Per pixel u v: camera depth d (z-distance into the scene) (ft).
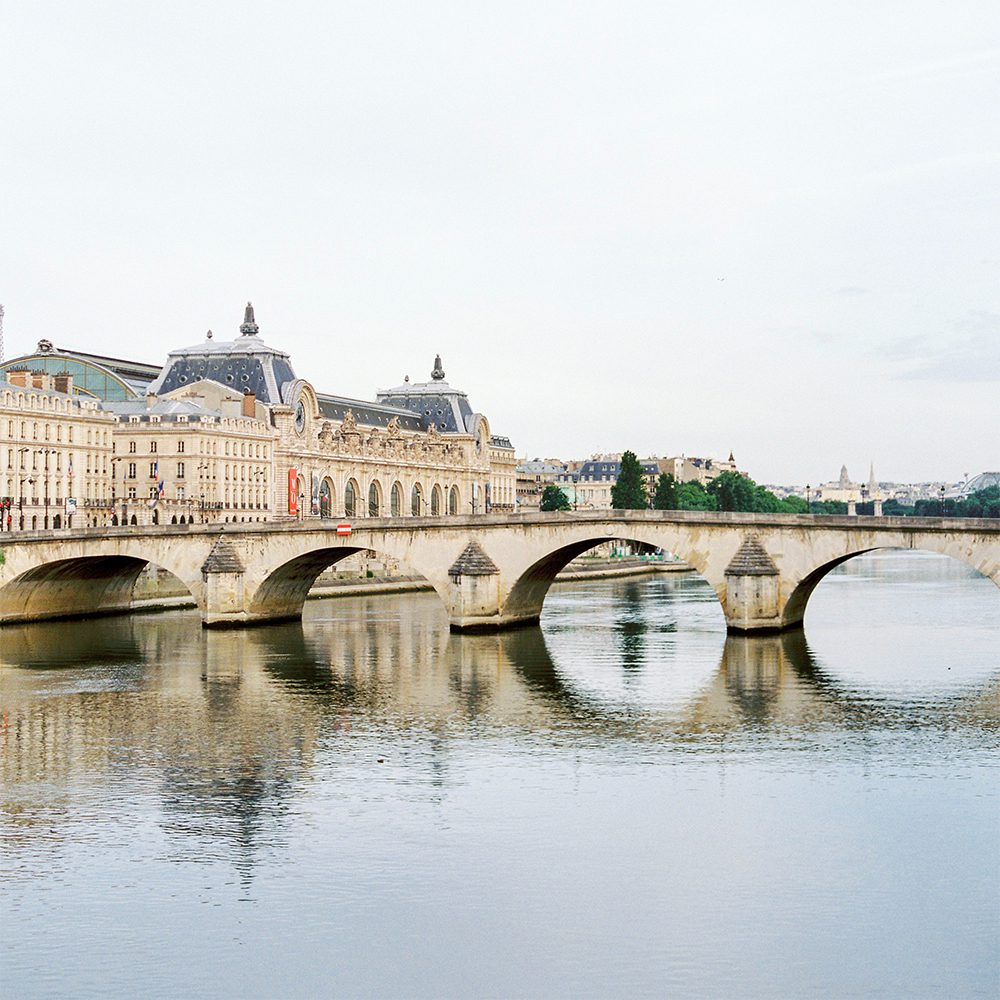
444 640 534.78
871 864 252.42
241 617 570.05
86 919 230.07
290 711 385.50
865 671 443.32
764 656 477.77
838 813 281.33
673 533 522.06
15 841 266.98
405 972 211.20
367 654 495.00
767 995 204.23
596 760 325.62
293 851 260.62
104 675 445.37
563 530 539.70
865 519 488.02
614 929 225.35
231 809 286.87
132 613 646.33
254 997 204.44
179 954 217.15
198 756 331.98
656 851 259.80
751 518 511.40
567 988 206.49
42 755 333.62
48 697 406.21
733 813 281.74
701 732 354.33
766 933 223.71
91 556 570.87
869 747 335.26
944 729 354.13
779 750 333.62
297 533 567.59
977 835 267.39
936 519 473.26
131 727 364.38
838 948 218.59
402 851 260.42
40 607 595.06
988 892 239.50
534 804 289.12
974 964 212.84
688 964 213.25
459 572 546.67
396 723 369.09
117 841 266.98
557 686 422.82
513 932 224.33
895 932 224.12
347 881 245.86
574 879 246.27
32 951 218.38
